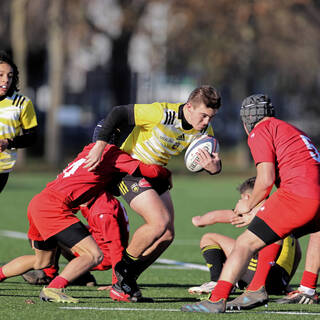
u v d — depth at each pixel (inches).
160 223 877.8
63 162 4778.5
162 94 6003.9
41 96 6668.3
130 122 887.7
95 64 5964.6
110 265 1010.1
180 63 4982.8
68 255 1003.3
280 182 824.9
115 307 837.2
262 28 4539.9
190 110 880.3
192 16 4431.6
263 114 829.8
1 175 965.8
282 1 4416.8
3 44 4921.3
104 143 869.8
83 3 4537.4
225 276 796.6
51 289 850.8
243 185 933.8
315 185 783.1
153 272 1225.4
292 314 817.5
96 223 951.0
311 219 783.7
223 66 4618.6
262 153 797.2
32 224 880.3
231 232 1902.1
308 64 4968.0
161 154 920.9
